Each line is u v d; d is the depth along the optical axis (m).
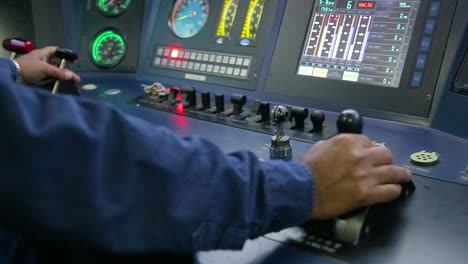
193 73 1.45
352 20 1.23
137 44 1.58
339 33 1.24
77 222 0.48
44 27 1.63
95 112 0.50
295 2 1.32
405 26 1.15
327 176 0.64
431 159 0.91
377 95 1.15
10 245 0.59
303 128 1.10
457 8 1.10
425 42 1.12
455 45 1.09
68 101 0.50
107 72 1.60
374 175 0.65
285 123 1.13
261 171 0.60
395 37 1.16
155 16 1.57
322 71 1.24
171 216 0.51
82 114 0.50
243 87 1.35
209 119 1.20
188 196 0.52
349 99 1.19
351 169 0.64
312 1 1.30
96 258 0.63
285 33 1.32
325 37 1.26
